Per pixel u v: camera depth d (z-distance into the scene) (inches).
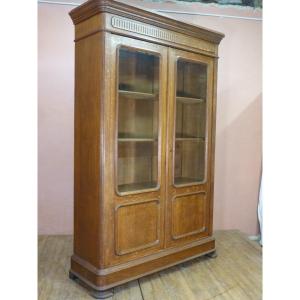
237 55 119.2
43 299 70.4
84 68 75.0
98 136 70.9
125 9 70.7
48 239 106.4
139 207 78.0
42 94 106.1
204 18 115.8
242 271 87.2
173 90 83.9
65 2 104.8
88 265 74.7
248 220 124.1
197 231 92.5
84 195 76.4
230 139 120.8
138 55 79.0
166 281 80.8
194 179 95.2
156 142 82.5
